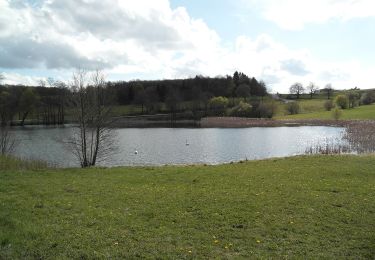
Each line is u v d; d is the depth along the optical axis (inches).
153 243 426.9
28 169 971.9
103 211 551.2
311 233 464.4
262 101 5880.9
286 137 2728.8
